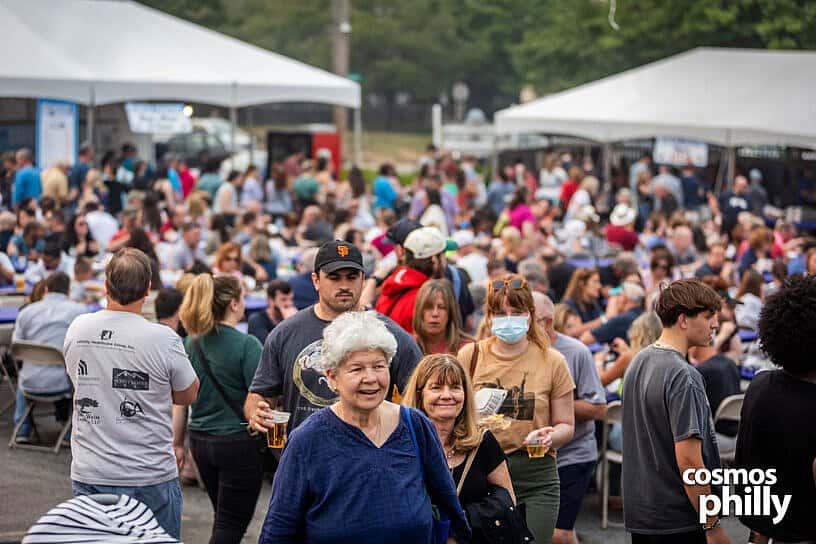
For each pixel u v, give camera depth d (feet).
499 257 54.75
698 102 82.79
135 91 70.90
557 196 98.78
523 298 22.57
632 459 20.94
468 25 263.90
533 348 23.18
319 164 98.63
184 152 116.67
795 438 17.98
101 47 72.59
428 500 16.26
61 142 74.28
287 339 21.63
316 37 254.27
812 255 48.55
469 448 18.99
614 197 95.20
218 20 201.67
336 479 15.78
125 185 82.74
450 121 222.89
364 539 15.71
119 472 20.99
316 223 63.05
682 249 62.85
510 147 121.19
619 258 48.01
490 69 258.78
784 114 77.71
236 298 25.52
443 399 18.84
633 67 145.89
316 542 15.80
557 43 158.40
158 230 63.36
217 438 25.26
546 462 23.02
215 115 145.18
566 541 25.77
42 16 73.10
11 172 78.79
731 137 78.74
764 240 57.57
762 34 116.37
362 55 261.65
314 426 16.05
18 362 43.21
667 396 20.15
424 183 86.69
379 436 16.17
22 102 89.97
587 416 25.25
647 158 97.45
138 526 16.44
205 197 73.77
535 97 177.68
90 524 16.06
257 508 32.19
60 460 36.68
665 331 20.94
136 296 21.34
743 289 44.55
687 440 19.90
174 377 21.49
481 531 18.62
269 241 59.21
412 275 28.35
